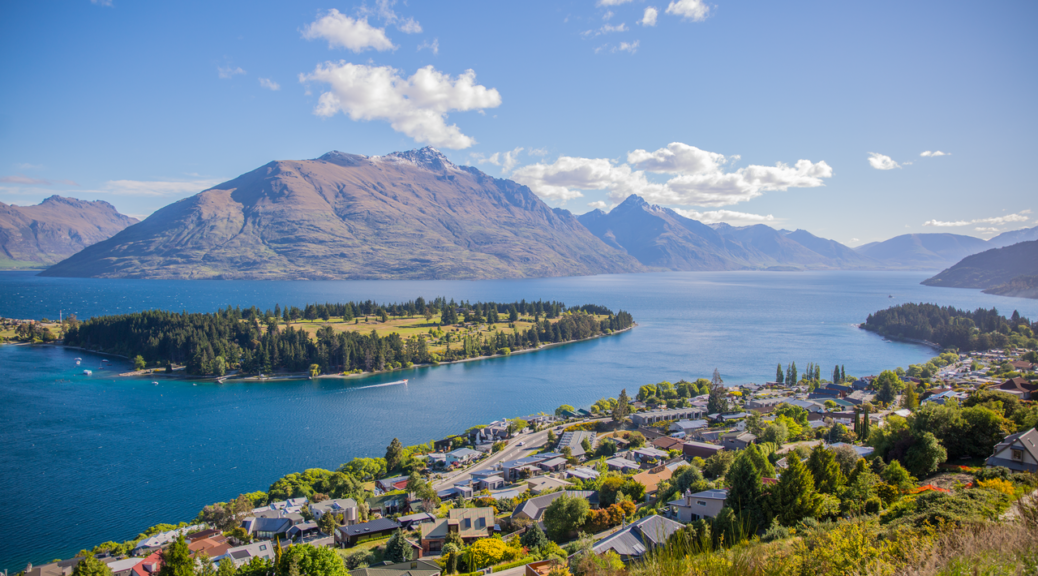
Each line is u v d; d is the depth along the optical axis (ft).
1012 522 65.36
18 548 261.24
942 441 239.91
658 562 46.88
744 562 46.47
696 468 272.10
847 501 177.78
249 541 254.88
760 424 394.11
